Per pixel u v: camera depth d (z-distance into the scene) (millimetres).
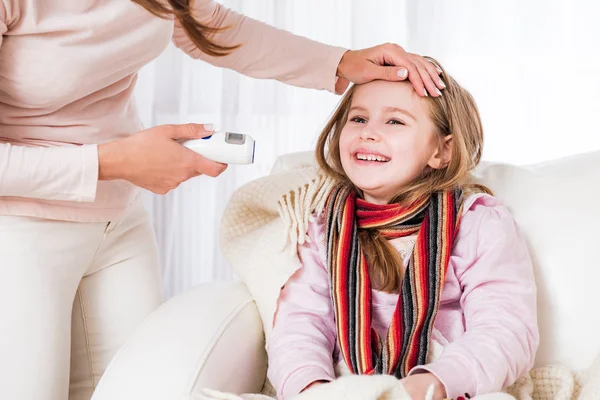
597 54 2059
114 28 987
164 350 993
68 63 959
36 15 924
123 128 1111
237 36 1271
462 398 927
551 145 2115
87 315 1206
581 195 1138
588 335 1087
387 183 1124
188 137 998
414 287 1070
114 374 973
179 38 1275
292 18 2096
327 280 1154
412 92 1133
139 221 1240
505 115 2113
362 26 2086
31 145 1020
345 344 1062
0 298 1000
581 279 1096
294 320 1101
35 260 1021
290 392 1000
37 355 1020
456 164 1147
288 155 1377
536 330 1033
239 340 1074
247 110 2123
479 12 2072
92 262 1152
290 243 1164
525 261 1086
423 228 1113
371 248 1150
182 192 2197
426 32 2080
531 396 1067
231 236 1265
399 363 1034
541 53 2080
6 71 953
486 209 1129
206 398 889
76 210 1059
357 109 1158
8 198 1003
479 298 1059
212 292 1164
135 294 1207
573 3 2051
